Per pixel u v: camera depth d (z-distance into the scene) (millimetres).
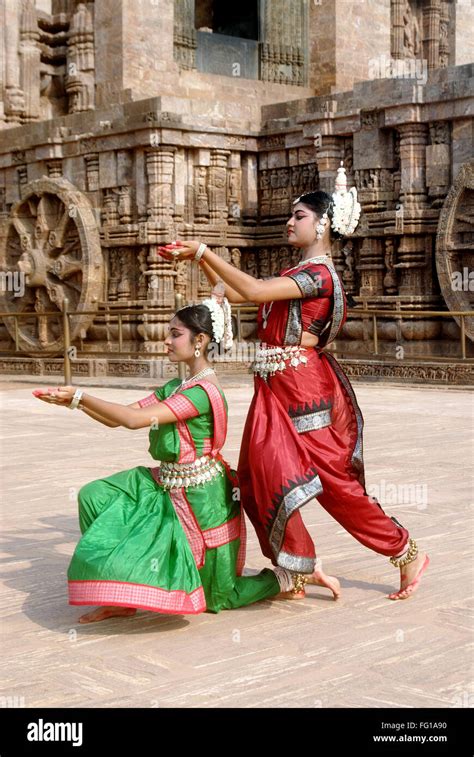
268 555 4730
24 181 21156
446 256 16141
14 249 21484
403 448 9281
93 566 4211
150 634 4309
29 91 22109
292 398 4617
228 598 4613
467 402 13531
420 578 5004
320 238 4746
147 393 15562
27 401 14703
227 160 19547
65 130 20141
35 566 5445
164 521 4449
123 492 4633
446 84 16406
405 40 25469
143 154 18828
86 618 4477
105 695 3602
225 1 23875
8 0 21828
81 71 20859
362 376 16984
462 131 16422
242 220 19922
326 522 6484
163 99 18406
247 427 4699
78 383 17359
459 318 15953
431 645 4125
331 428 4676
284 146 19359
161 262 18641
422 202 16984
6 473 8164
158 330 18500
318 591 4984
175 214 18906
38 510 6762
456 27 26156
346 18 22172
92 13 20844
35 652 4074
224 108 19500
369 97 17547
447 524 6277
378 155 17375
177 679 3754
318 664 3906
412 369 16219
